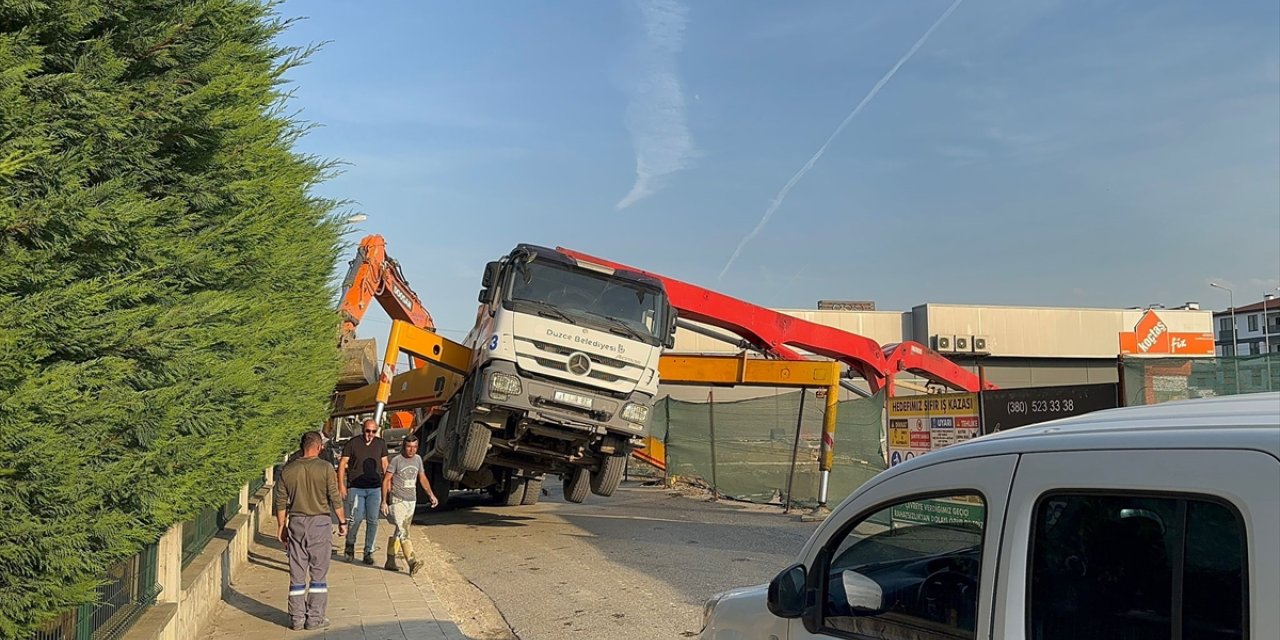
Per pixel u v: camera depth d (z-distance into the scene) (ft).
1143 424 8.87
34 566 13.30
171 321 15.90
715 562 39.32
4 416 12.14
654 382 47.44
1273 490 7.23
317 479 28.50
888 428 46.60
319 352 40.75
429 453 57.26
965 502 10.09
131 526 16.06
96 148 15.72
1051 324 154.10
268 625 28.53
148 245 15.84
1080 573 8.71
